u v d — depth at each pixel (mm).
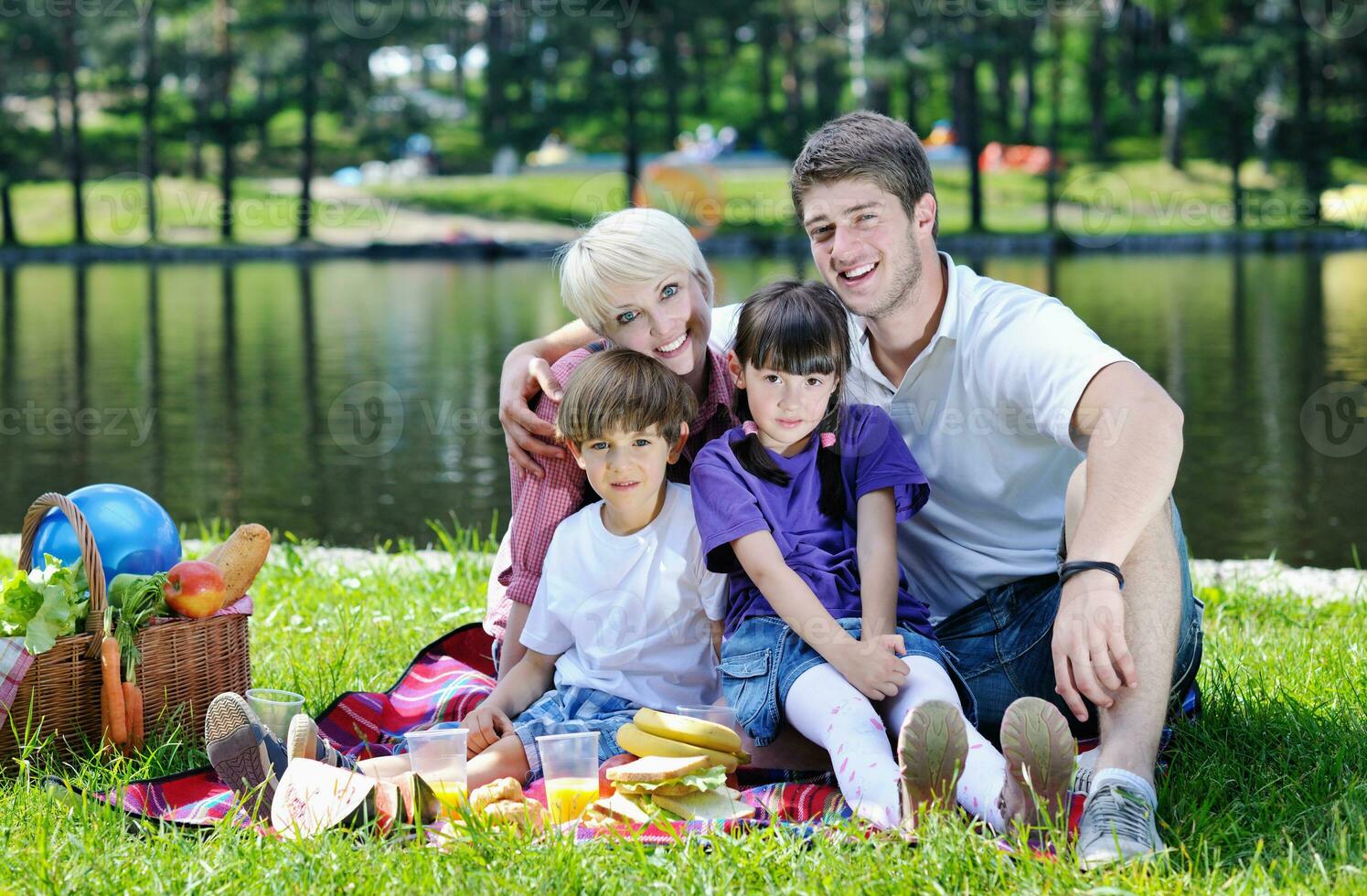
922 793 2322
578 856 2271
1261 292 18516
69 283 23703
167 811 2625
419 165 37969
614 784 2654
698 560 2924
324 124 41031
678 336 3086
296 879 2236
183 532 6352
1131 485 2547
